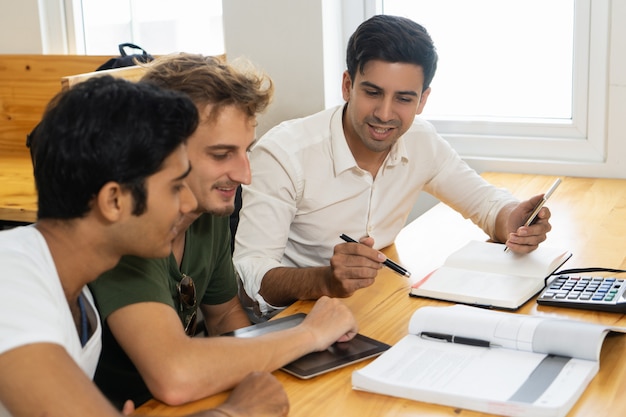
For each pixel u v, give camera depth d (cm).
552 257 167
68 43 297
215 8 281
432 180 200
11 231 108
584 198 225
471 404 110
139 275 123
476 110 271
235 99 130
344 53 273
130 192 103
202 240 150
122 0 293
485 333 127
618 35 238
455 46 269
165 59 136
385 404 114
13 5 293
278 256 179
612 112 243
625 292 149
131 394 142
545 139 256
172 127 103
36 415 95
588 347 120
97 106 101
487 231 192
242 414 108
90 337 118
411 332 134
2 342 96
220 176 132
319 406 115
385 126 170
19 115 293
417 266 177
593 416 107
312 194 183
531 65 260
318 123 185
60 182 102
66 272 108
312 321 135
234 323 166
